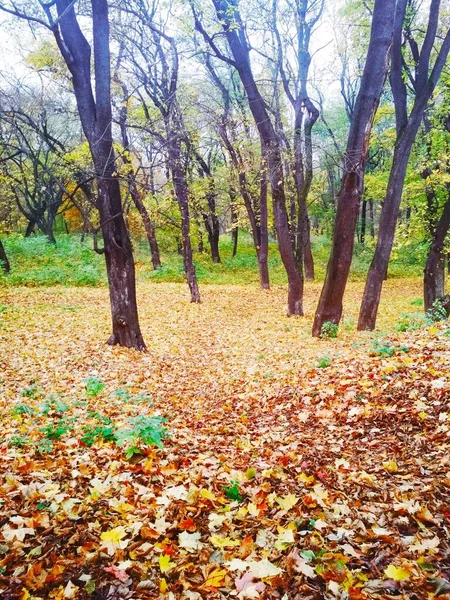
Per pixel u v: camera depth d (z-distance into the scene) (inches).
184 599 96.7
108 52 378.0
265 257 932.0
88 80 392.2
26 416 238.7
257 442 203.5
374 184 887.1
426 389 210.7
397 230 658.8
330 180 1416.1
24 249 1048.2
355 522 123.2
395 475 150.6
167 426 229.6
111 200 407.8
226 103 723.4
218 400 287.6
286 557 108.5
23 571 104.6
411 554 107.0
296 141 604.7
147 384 326.6
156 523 126.0
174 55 533.3
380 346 297.3
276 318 622.8
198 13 477.1
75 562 108.3
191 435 216.5
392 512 126.6
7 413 245.6
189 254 740.7
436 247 577.0
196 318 616.7
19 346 411.8
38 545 115.2
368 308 493.7
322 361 309.9
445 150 587.2
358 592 95.3
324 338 456.1
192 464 174.6
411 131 452.1
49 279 864.3
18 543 113.5
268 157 581.9
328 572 101.6
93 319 558.6
